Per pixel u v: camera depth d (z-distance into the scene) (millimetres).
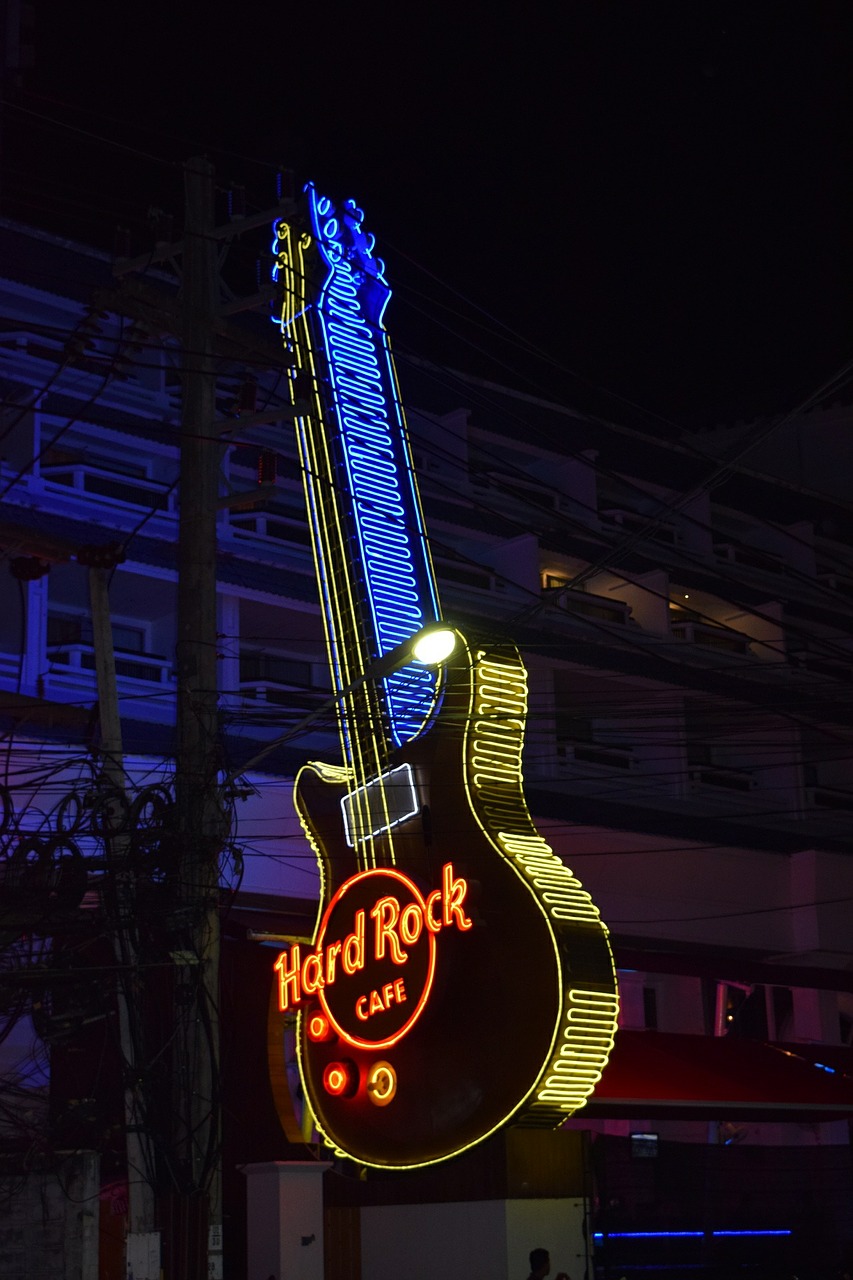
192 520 17203
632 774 32000
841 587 41781
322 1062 21797
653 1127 31359
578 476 38125
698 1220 23156
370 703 22859
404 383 36531
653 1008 32688
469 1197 19547
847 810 36875
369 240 27594
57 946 18125
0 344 28938
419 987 20328
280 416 17672
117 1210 19438
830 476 43312
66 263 30562
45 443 28641
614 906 30344
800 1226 24234
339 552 24266
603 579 37688
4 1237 16500
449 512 35094
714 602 39250
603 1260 20797
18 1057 22844
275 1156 22344
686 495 15750
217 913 15867
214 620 16938
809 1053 27969
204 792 15953
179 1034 15477
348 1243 20734
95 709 17859
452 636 14211
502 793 21406
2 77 30812
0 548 18156
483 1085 19938
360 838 22031
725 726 36938
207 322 18078
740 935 32062
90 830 16031
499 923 20406
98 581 16812
